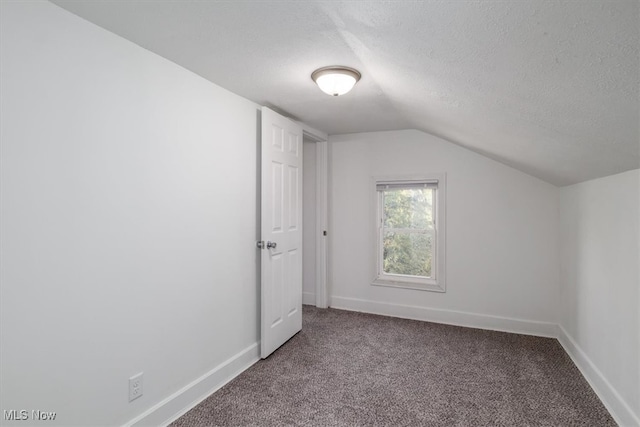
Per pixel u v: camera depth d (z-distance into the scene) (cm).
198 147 215
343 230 399
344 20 133
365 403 208
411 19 117
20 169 131
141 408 178
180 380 201
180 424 188
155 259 186
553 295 316
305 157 415
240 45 169
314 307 404
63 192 144
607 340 208
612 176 204
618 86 104
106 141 161
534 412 199
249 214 264
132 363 173
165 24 151
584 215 250
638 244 174
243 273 257
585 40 90
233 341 246
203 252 219
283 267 293
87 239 153
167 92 192
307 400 211
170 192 195
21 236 131
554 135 175
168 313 194
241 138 255
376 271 383
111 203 163
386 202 388
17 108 129
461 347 290
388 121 329
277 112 298
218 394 218
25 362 133
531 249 323
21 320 131
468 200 345
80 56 149
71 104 146
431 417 194
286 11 133
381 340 305
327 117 316
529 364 258
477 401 209
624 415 184
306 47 167
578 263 262
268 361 264
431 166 359
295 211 315
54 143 141
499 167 333
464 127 248
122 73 167
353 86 214
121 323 168
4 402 127
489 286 338
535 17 91
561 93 126
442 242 354
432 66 153
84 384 152
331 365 257
